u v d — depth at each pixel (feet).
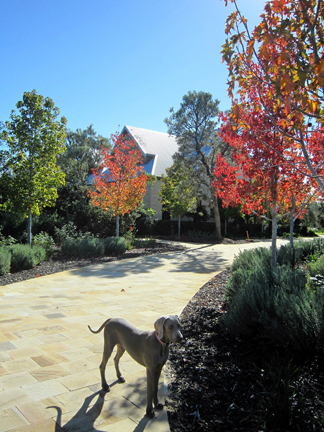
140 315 21.62
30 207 44.80
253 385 12.06
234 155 27.17
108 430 9.77
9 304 23.88
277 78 13.69
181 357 14.89
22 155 44.78
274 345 15.29
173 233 99.25
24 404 11.09
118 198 56.34
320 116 13.71
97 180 58.13
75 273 37.29
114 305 24.08
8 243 47.55
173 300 25.81
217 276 36.65
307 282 21.76
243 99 22.03
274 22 14.65
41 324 19.52
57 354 15.37
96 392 12.08
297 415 10.09
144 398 11.73
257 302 17.15
